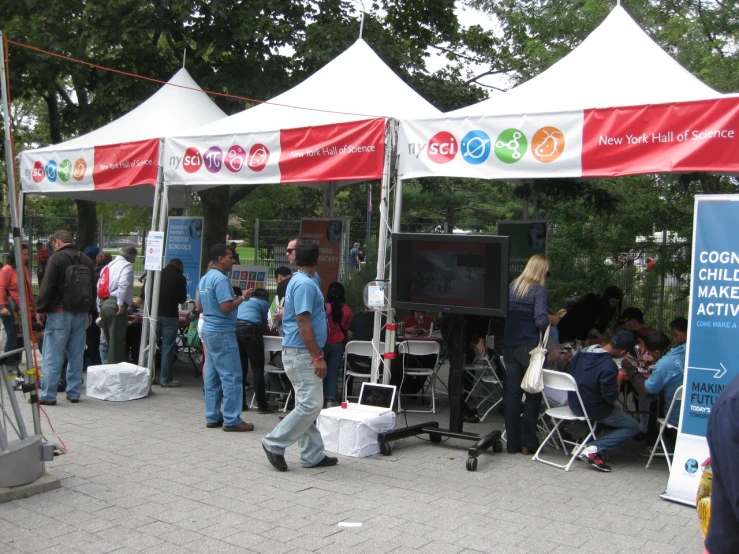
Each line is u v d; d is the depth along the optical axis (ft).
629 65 23.77
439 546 14.40
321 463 20.04
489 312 20.72
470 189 70.13
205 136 28.60
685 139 19.22
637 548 14.57
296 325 19.04
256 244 50.60
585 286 43.32
